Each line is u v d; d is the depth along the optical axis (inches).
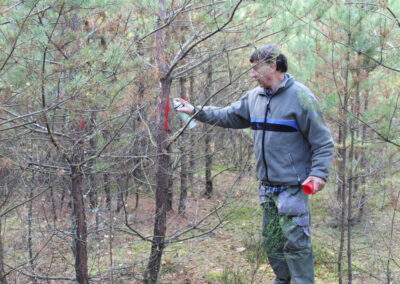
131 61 94.4
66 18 88.7
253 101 112.9
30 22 81.6
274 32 116.3
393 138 94.2
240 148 225.6
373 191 123.3
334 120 107.1
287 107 103.7
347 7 104.3
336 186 165.0
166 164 128.0
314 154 101.7
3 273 120.0
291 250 106.2
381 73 104.8
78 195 111.5
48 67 84.0
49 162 123.4
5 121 90.9
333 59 106.7
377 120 96.3
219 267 154.6
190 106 122.6
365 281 141.3
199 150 210.7
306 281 106.4
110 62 86.5
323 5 107.3
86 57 84.8
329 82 109.4
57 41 84.7
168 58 122.4
